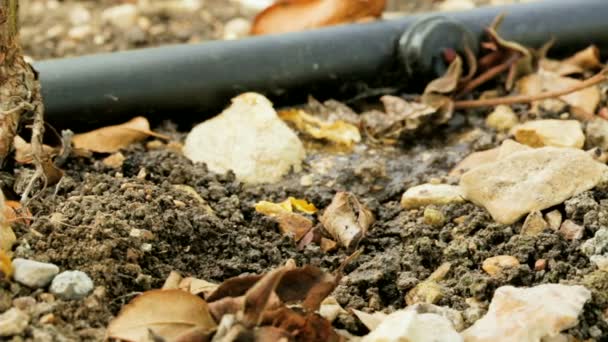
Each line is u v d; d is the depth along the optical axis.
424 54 0.58
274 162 0.55
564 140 0.55
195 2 0.70
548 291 0.49
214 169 0.55
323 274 0.48
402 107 0.57
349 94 0.59
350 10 0.60
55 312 0.48
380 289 0.50
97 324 0.48
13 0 0.51
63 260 0.49
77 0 0.70
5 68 0.51
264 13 0.61
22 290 0.48
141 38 0.67
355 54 0.58
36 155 0.51
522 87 0.58
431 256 0.51
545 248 0.51
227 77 0.57
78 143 0.55
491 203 0.52
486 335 0.48
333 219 0.52
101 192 0.52
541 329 0.48
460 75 0.58
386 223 0.53
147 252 0.50
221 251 0.51
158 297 0.48
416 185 0.54
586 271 0.50
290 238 0.52
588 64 0.59
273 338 0.47
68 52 0.66
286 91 0.58
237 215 0.52
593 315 0.49
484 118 0.57
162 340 0.47
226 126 0.56
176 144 0.56
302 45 0.58
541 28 0.60
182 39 0.67
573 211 0.52
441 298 0.50
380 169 0.54
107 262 0.49
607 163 0.54
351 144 0.56
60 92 0.56
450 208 0.52
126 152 0.55
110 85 0.56
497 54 0.59
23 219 0.50
